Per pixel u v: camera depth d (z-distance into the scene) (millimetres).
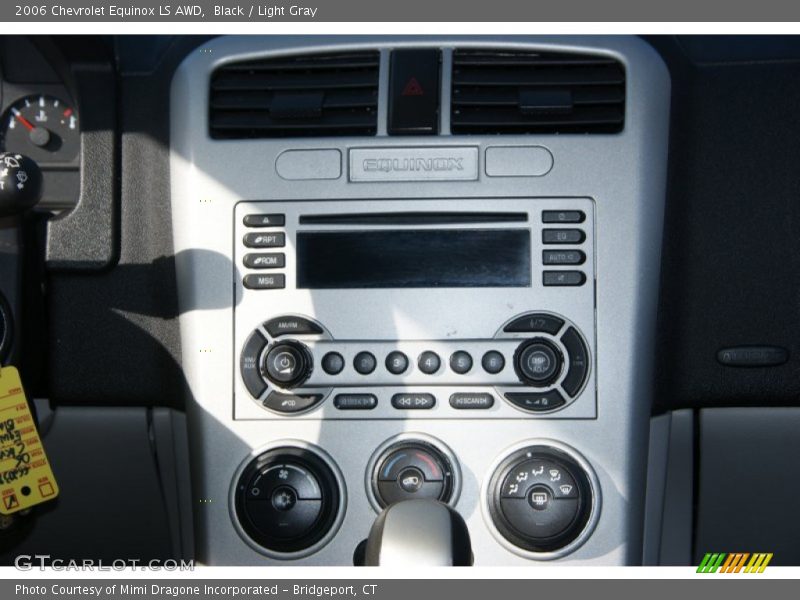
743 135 1783
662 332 1759
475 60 1758
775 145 1780
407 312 1693
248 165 1735
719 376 1784
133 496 1884
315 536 1684
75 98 1908
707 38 1807
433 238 1710
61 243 1819
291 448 1690
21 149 1932
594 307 1688
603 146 1712
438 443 1678
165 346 1812
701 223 1781
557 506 1658
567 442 1677
